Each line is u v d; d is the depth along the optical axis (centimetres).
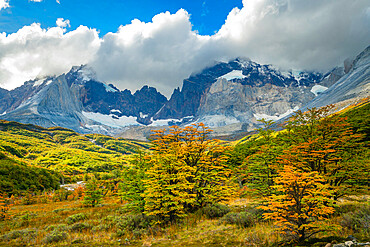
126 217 1838
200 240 1201
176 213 1667
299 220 886
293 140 1900
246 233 1189
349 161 1502
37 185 7212
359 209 1111
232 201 2619
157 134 2228
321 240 851
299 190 936
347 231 902
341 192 1430
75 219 2128
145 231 1493
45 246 1370
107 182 5212
